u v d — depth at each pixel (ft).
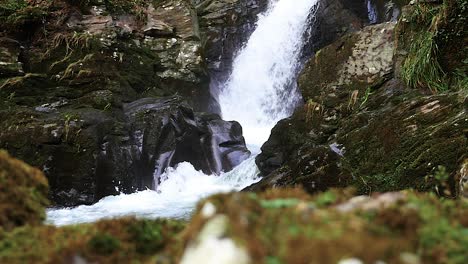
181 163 33.96
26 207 6.03
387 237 4.23
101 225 5.79
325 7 48.52
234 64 52.95
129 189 30.71
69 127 29.32
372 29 29.09
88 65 37.14
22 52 37.19
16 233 5.54
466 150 17.38
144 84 42.06
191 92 45.47
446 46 24.97
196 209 5.33
